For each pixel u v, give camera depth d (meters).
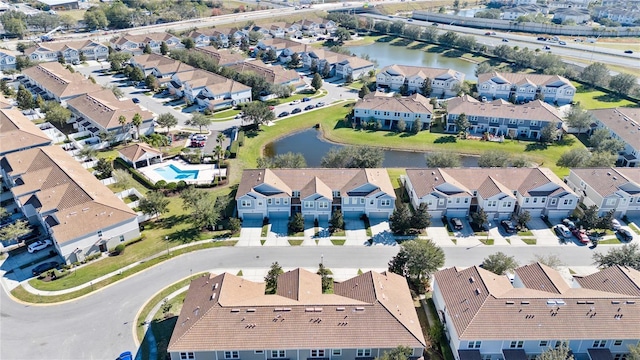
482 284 58.72
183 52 179.38
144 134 121.25
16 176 88.62
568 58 198.75
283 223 84.75
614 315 55.34
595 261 74.44
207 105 140.75
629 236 80.50
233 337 53.03
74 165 92.38
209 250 76.88
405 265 68.25
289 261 74.56
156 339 59.00
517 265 70.38
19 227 76.38
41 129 121.00
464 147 121.38
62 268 71.50
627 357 52.31
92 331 60.19
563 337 53.66
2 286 67.81
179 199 92.25
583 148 109.94
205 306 55.69
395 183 99.69
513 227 83.06
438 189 85.81
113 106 124.62
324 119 137.88
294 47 196.12
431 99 147.25
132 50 192.38
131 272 71.25
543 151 118.62
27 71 158.25
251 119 129.38
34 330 60.16
